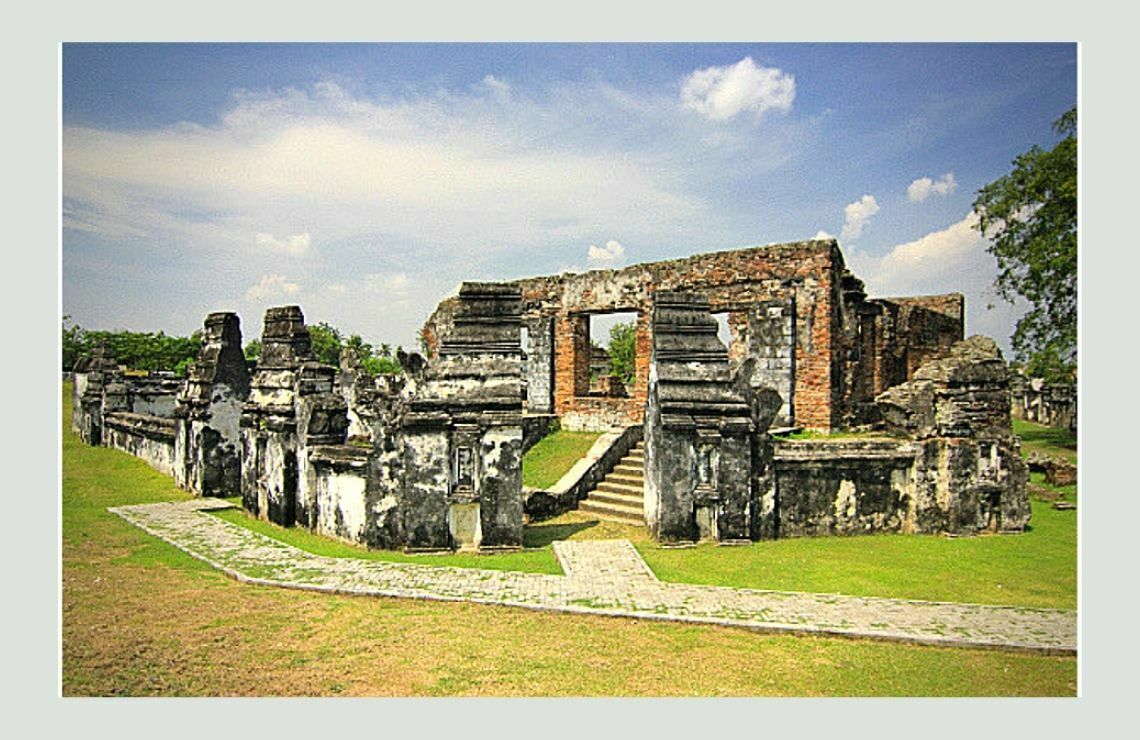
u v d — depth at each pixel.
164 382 27.23
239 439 16.33
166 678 6.95
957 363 12.95
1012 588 9.69
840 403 17.97
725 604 8.84
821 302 17.28
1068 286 20.69
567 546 11.64
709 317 12.66
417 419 11.20
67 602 8.96
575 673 7.06
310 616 8.48
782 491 12.47
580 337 22.66
